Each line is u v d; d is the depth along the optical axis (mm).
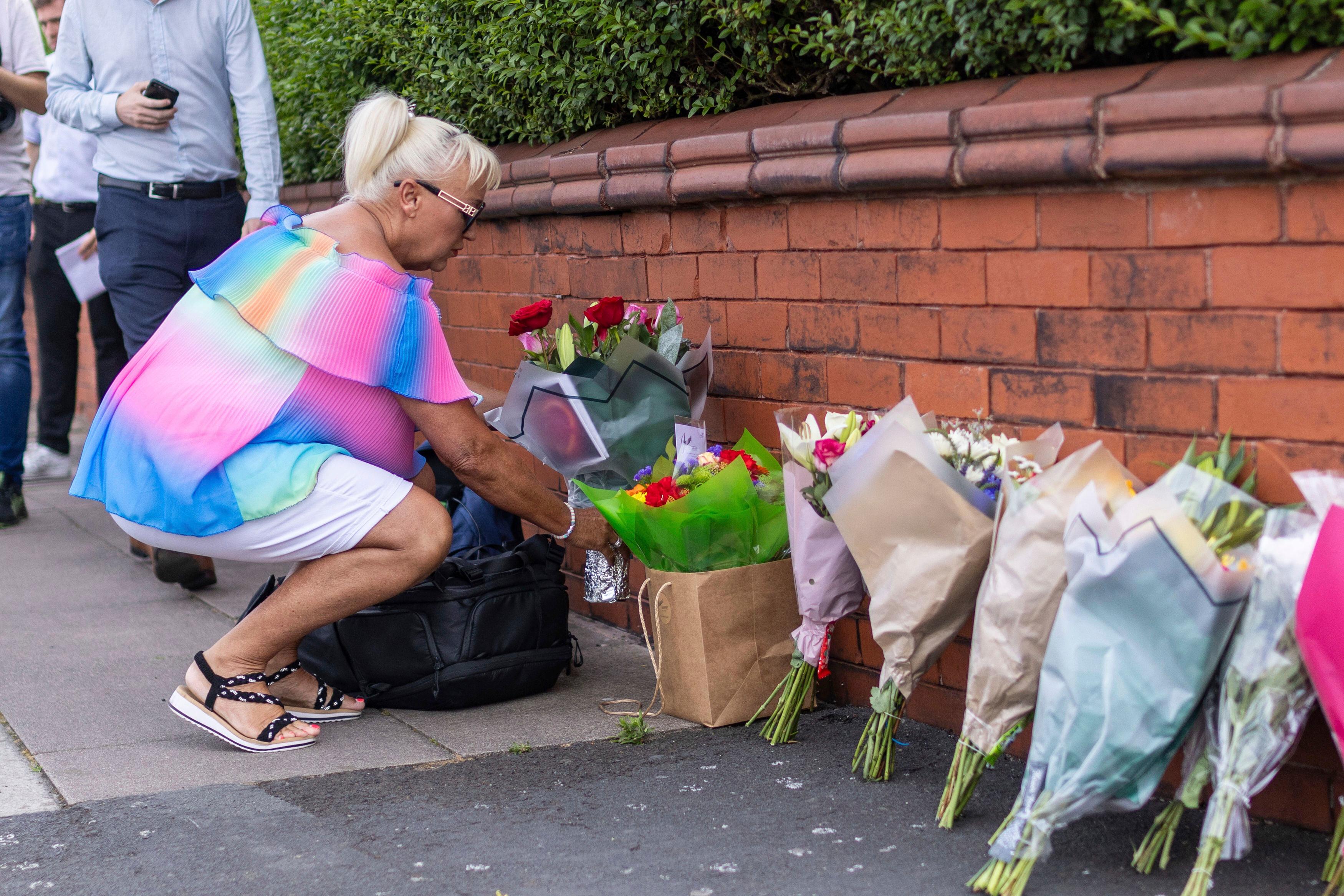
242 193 6645
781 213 3498
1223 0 2578
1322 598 2166
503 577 3652
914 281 3148
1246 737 2289
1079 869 2516
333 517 3273
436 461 4305
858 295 3307
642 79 4145
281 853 2688
